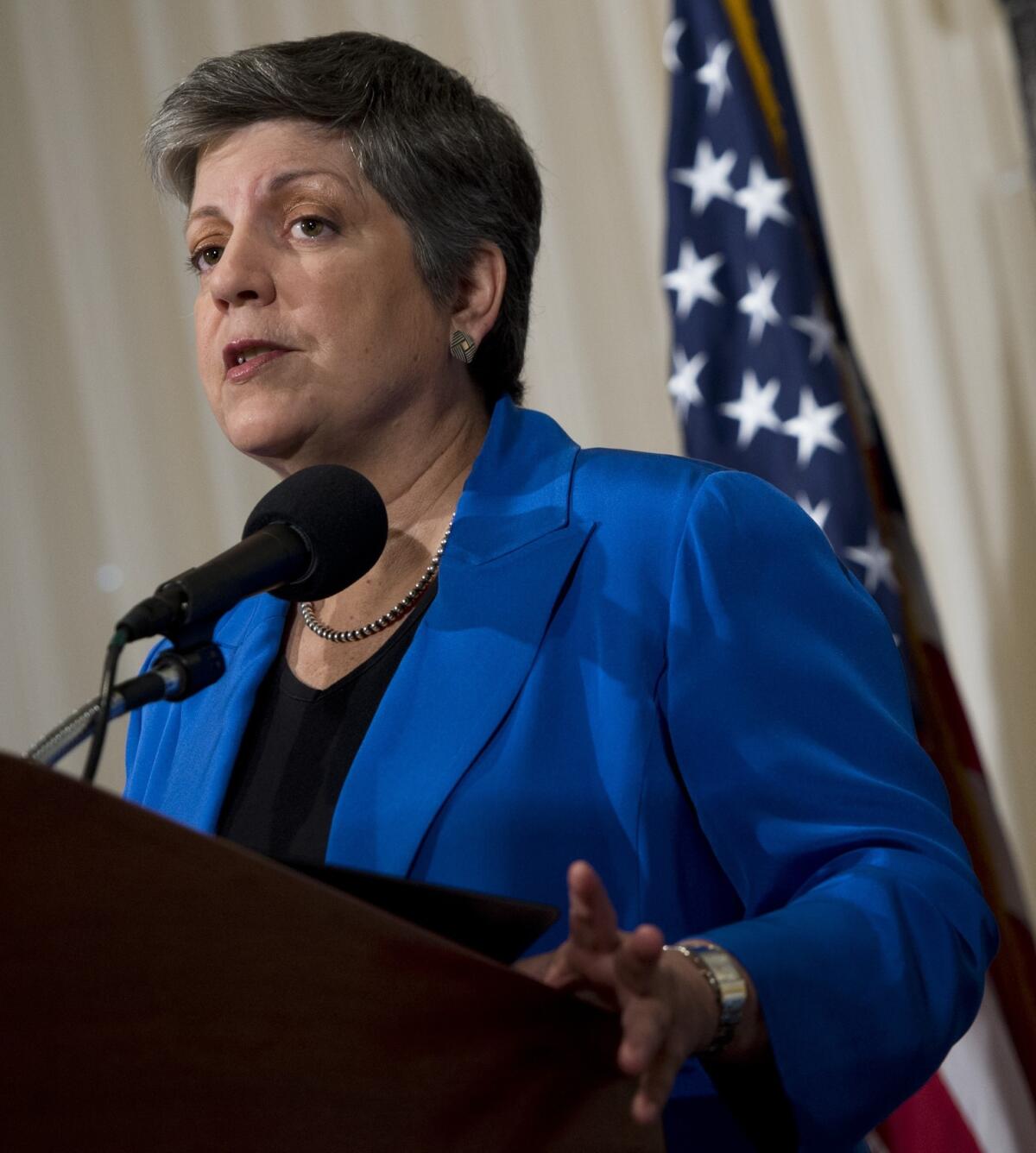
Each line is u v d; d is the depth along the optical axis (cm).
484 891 152
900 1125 335
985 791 358
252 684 183
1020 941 347
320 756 172
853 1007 125
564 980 106
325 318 182
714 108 410
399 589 185
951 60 462
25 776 79
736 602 162
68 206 504
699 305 397
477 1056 98
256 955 88
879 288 464
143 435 495
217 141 193
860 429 388
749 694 156
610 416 480
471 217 193
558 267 483
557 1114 103
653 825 155
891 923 133
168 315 500
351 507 150
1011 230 453
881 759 154
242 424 182
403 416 188
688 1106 149
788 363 386
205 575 133
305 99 188
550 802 155
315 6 501
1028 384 446
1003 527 444
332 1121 91
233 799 176
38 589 488
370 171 188
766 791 151
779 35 419
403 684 166
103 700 122
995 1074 333
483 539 177
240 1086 87
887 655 168
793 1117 121
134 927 83
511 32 490
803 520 175
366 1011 92
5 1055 79
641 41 485
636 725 158
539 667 163
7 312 499
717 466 180
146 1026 84
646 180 482
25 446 494
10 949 79
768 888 148
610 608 165
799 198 407
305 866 115
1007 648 439
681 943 123
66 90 508
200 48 505
